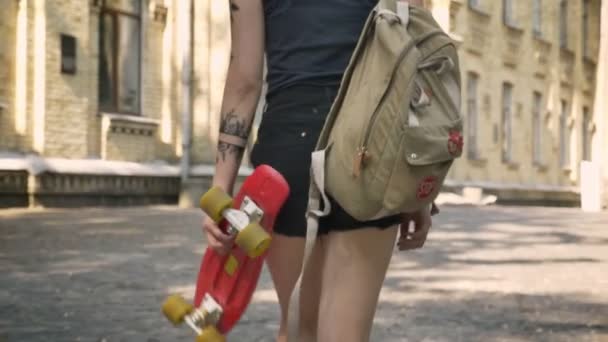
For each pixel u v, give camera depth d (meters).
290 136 3.85
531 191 46.53
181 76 29.33
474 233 20.55
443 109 3.62
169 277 12.09
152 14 28.67
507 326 9.23
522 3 46.03
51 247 15.17
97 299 10.31
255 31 3.99
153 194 27.91
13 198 23.66
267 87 3.99
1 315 9.25
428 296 11.06
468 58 40.81
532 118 47.53
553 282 12.57
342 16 3.91
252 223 3.60
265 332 8.59
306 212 3.71
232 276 3.73
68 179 24.88
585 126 54.91
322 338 3.77
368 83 3.62
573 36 52.94
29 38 24.58
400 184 3.53
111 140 26.88
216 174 4.06
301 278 3.60
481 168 41.94
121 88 27.72
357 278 3.74
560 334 8.91
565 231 22.25
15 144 24.42
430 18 3.76
